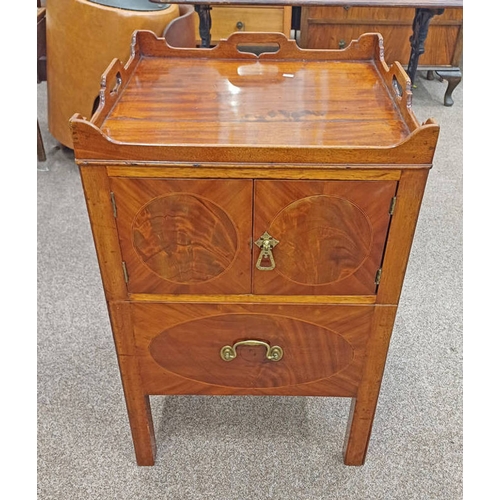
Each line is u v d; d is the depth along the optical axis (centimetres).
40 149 233
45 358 146
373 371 103
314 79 108
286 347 100
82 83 213
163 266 90
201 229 86
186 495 114
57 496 114
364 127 89
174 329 98
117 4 198
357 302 94
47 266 179
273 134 86
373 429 129
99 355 148
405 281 175
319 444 125
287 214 84
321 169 79
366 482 117
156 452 123
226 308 95
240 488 116
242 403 135
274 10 290
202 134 86
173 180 81
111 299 94
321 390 107
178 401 135
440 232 198
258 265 89
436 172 233
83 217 203
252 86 105
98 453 123
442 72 280
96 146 78
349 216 84
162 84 105
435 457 122
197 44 302
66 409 133
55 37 212
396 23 268
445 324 158
